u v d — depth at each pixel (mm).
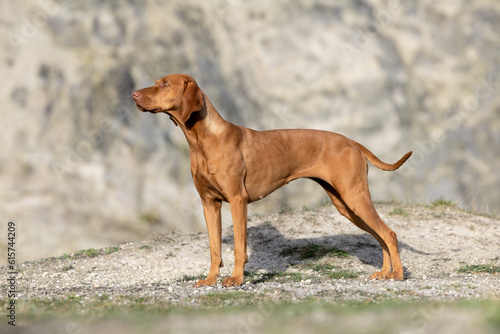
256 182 6941
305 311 4488
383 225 7262
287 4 24562
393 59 23828
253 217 10945
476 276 7477
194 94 6391
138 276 8203
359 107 22734
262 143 6957
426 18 24844
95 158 18500
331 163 7219
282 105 22438
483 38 24484
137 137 19297
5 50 19281
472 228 9969
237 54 23188
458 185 20938
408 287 6246
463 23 24719
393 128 22531
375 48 23859
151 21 21734
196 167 6707
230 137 6633
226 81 22094
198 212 18172
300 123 22125
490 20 24828
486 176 21234
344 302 5172
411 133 22578
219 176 6551
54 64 19281
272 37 23672
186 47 21812
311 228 10109
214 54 22562
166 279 8023
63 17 20422
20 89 18750
